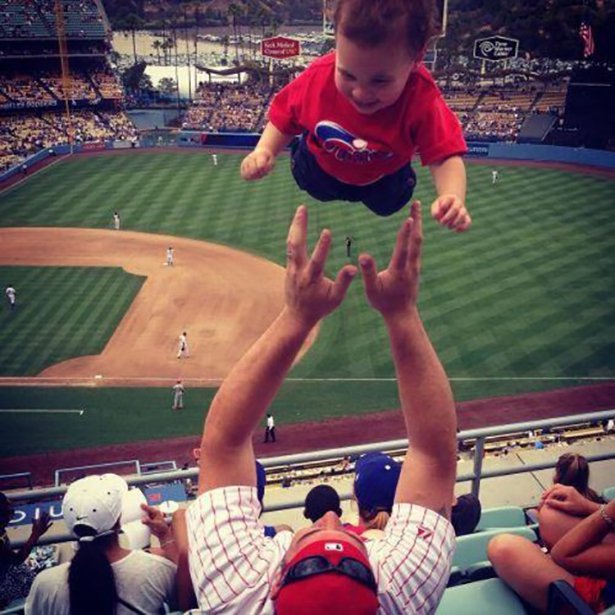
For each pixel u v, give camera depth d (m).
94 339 32.06
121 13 150.12
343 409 27.22
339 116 3.22
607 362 29.48
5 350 31.09
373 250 41.34
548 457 8.36
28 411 27.39
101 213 49.53
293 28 181.38
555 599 3.30
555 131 68.06
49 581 3.83
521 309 33.84
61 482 23.77
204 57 159.25
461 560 4.84
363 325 32.47
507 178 57.00
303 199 50.78
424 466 2.71
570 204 49.66
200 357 31.08
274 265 40.44
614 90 65.75
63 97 81.50
